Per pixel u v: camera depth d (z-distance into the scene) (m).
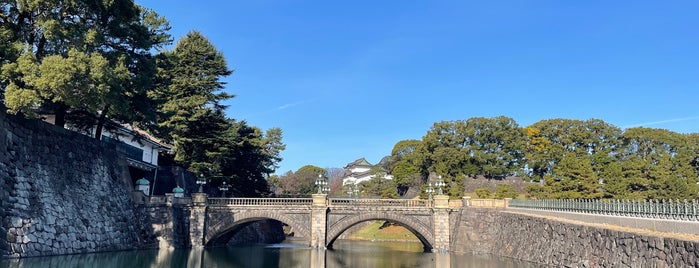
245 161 74.31
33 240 34.06
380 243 78.44
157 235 51.47
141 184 54.22
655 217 29.12
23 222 33.41
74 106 35.03
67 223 38.34
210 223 55.31
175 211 53.16
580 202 39.38
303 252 53.81
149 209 51.88
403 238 87.88
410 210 55.81
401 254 54.19
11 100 30.44
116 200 47.00
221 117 66.19
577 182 70.50
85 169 42.88
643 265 25.20
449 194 82.62
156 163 66.25
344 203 55.94
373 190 108.12
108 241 43.72
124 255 42.50
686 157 86.00
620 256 27.72
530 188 75.81
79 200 40.81
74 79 32.00
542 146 96.56
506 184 87.25
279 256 49.66
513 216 48.44
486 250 52.91
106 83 34.06
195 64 66.56
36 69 31.64
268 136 95.56
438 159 90.25
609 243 29.30
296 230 55.28
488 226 53.81
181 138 62.31
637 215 31.39
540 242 40.50
